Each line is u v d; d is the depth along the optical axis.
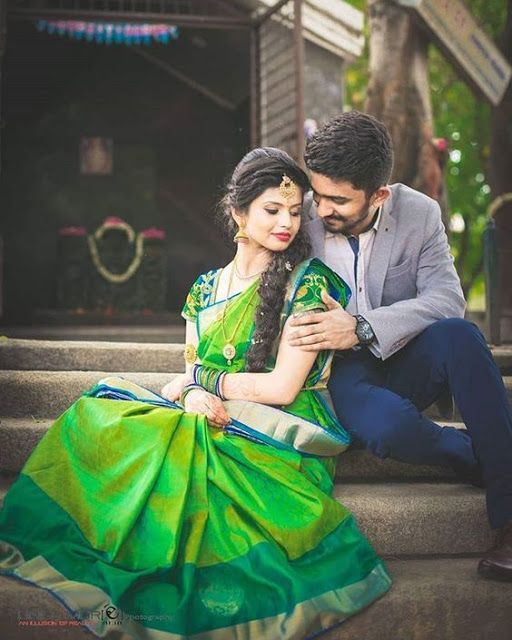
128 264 10.59
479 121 15.28
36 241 11.52
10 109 11.42
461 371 3.16
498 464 3.09
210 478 2.96
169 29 10.30
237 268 3.34
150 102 11.65
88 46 11.41
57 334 6.95
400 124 8.05
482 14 13.20
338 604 2.82
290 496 2.98
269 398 3.15
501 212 9.04
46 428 3.70
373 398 3.23
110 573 2.75
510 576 2.98
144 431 3.02
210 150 11.72
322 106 9.75
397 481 3.70
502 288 9.02
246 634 2.74
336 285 3.34
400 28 8.09
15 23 10.91
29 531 2.99
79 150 11.54
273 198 3.15
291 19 7.82
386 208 3.52
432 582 3.00
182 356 4.59
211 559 2.85
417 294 3.55
